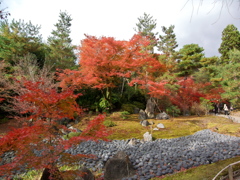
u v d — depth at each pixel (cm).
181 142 868
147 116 1552
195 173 461
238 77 2077
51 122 377
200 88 2109
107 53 1252
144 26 2461
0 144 313
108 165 524
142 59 1354
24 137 330
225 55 2797
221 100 2167
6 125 1264
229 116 1717
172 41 2458
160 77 1923
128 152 704
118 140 931
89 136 371
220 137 941
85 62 1251
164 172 495
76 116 1393
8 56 1394
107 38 1197
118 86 2006
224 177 403
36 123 367
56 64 1742
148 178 473
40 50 1791
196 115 1825
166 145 818
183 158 590
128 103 1862
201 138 936
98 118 389
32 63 1480
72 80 1327
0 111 1415
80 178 415
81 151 729
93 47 1249
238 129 1038
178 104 1847
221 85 2195
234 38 2688
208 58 2252
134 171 533
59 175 365
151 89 1445
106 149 770
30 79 1093
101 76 1409
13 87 1030
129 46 1287
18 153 341
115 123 1279
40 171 524
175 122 1353
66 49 1906
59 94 354
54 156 345
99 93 1817
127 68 1366
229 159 545
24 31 1627
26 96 339
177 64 2250
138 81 1366
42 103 353
